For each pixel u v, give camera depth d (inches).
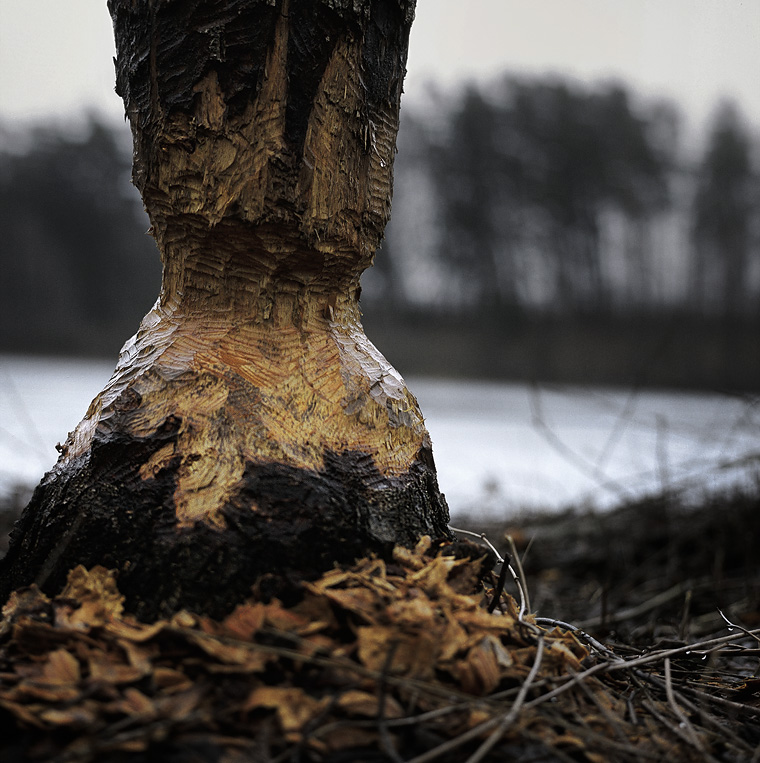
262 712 41.7
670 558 134.3
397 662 43.8
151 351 58.0
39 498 57.9
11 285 884.6
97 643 44.9
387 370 61.9
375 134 58.9
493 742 40.3
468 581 52.0
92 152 896.9
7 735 40.6
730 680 68.7
